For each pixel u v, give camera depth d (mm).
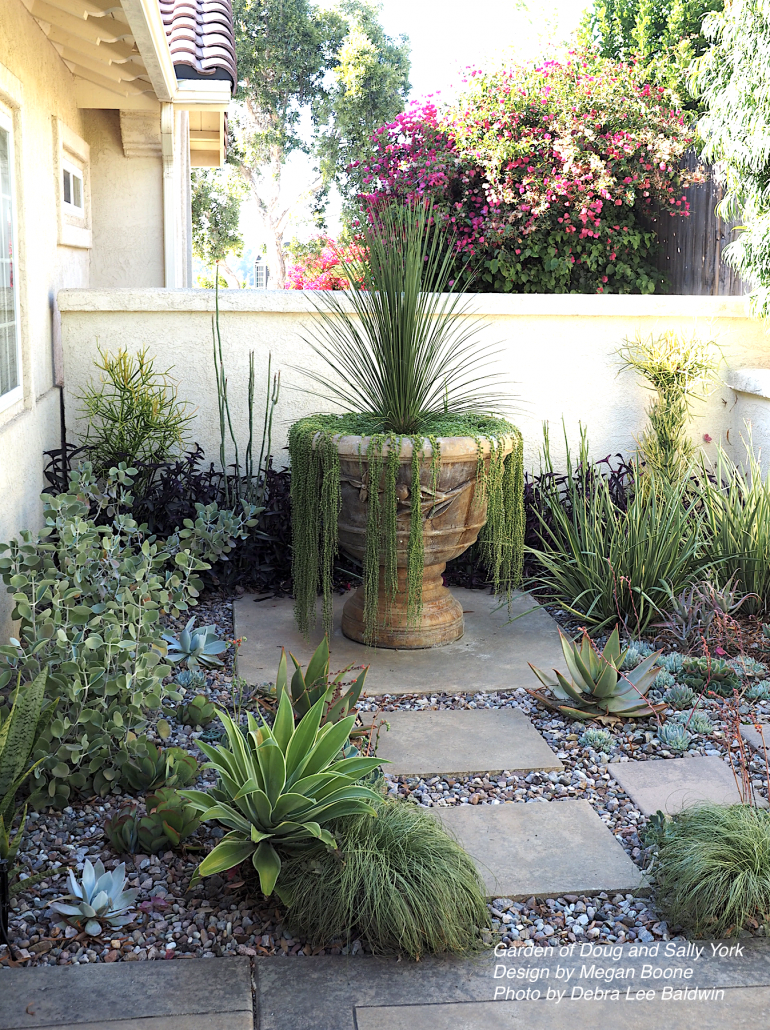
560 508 5191
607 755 3438
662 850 2635
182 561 3652
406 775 3236
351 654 4402
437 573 4559
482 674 4176
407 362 4176
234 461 5855
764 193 5523
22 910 2473
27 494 4535
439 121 7797
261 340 5750
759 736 3611
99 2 4828
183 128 9391
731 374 6051
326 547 4199
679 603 4480
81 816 2949
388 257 4168
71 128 6539
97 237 7770
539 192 7441
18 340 4523
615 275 7977
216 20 7480
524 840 2842
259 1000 2172
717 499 5105
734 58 5445
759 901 2432
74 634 3098
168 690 3199
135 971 2250
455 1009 2156
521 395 6031
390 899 2336
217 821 2883
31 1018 2074
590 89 7566
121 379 5379
